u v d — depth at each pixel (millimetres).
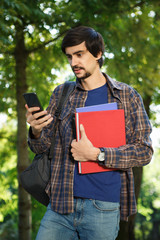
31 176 1833
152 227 30469
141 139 1733
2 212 6875
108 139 1680
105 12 4441
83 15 4348
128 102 1779
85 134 1643
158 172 20500
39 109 1680
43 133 1822
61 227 1736
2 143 7523
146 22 4762
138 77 4848
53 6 4449
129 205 1747
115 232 1748
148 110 4863
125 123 1764
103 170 1688
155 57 4824
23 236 5117
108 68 4793
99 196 1674
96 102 1801
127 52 4758
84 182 1691
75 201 1700
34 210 5637
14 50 4977
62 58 5344
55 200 1750
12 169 6727
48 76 5738
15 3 3588
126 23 4727
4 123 7918
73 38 1688
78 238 1788
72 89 1890
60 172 1785
